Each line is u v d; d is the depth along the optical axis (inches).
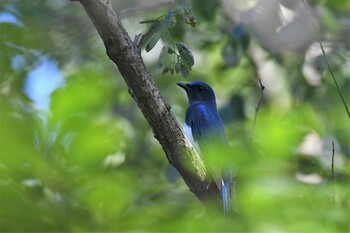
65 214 304.2
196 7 668.1
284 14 789.2
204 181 406.6
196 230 264.4
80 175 306.8
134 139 789.2
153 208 313.6
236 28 769.6
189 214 299.7
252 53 864.9
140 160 728.3
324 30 817.5
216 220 267.3
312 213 265.4
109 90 334.3
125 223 296.8
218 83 882.1
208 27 828.0
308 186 286.8
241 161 274.1
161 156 741.9
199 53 882.8
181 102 862.5
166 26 426.9
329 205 278.1
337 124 561.3
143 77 393.7
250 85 867.4
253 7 786.2
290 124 291.0
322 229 255.9
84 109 298.8
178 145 407.2
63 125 295.3
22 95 399.5
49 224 294.8
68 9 829.8
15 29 538.9
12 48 526.0
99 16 379.2
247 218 261.7
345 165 372.2
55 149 295.3
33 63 538.6
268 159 278.4
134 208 314.2
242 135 337.1
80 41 822.5
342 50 816.3
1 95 352.2
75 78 308.7
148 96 396.8
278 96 853.8
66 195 307.1
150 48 425.4
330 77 799.1
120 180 331.3
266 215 260.4
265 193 261.3
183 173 413.1
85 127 297.7
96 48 831.1
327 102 770.8
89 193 310.3
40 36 586.6
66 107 296.5
